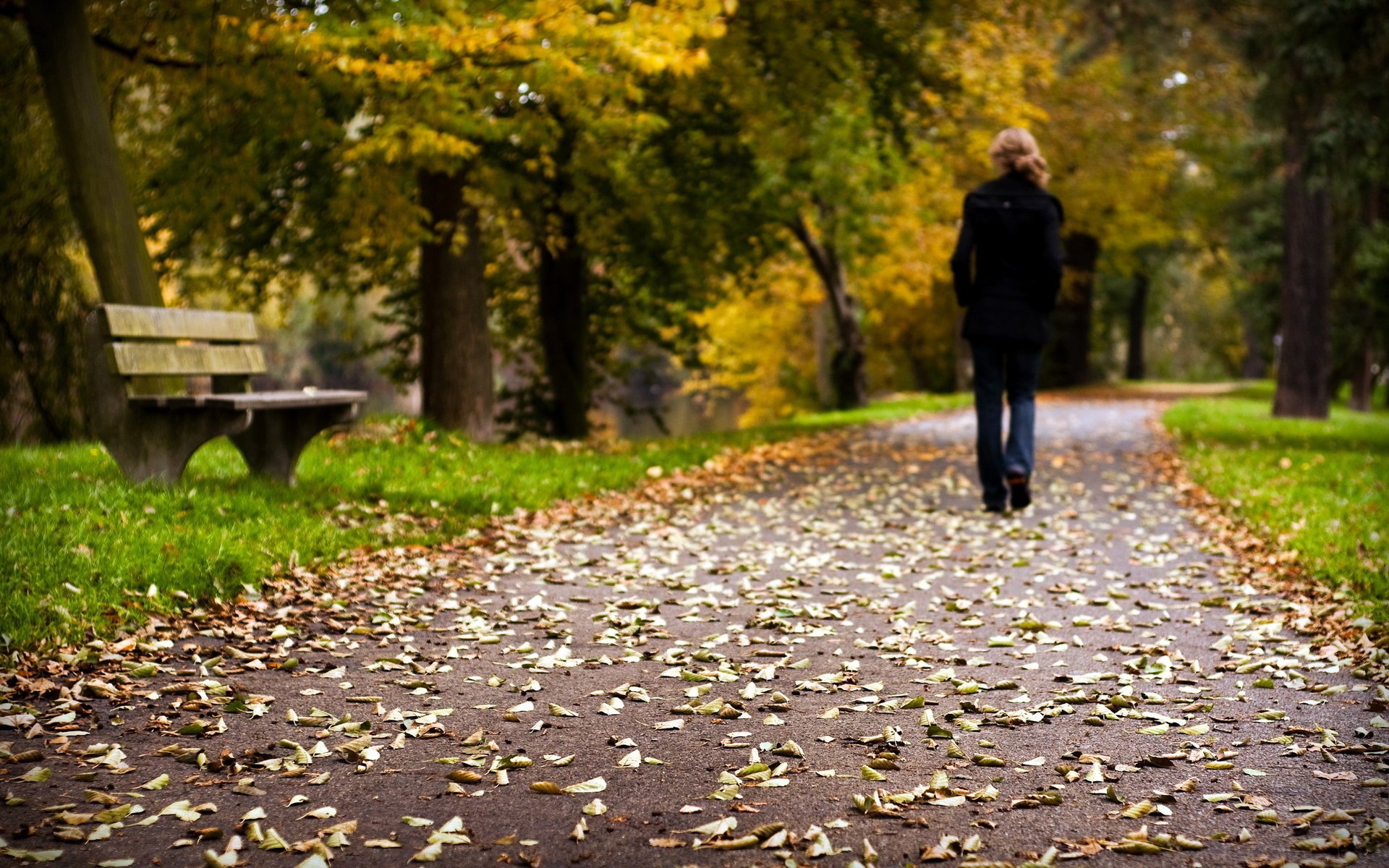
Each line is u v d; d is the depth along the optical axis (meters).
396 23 9.78
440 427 12.96
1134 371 52.66
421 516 8.42
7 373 12.96
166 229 16.73
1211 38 19.52
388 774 3.75
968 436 17.45
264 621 5.64
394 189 12.88
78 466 8.45
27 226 13.16
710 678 4.88
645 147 18.02
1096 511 9.68
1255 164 22.27
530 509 9.31
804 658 5.22
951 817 3.38
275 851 3.12
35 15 9.41
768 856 3.12
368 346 22.80
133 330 7.54
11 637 4.80
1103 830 3.27
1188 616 5.98
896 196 27.56
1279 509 8.90
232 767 3.76
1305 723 4.20
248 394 7.89
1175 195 37.41
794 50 15.17
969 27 18.64
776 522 9.16
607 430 23.62
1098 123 27.39
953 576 7.07
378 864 3.06
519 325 23.44
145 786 3.57
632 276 21.95
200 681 4.65
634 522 9.22
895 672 4.98
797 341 46.84
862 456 14.66
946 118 18.75
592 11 10.54
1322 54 15.04
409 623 5.82
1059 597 6.43
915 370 48.41
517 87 10.82
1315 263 21.30
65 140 9.53
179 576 5.81
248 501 7.49
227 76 11.25
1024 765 3.82
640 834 3.27
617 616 6.01
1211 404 25.81
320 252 18.12
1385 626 5.33
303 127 11.87
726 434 17.77
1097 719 4.27
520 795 3.57
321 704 4.48
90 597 5.30
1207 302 68.19
